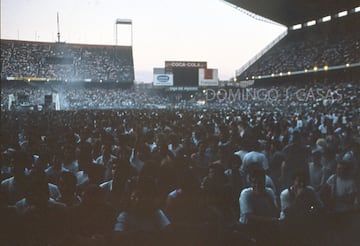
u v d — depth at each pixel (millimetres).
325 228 3877
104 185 5566
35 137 10078
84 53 92938
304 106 48062
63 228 3783
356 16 66812
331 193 5609
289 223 3861
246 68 87500
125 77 90375
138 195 4129
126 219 4059
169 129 12664
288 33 83875
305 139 10422
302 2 63750
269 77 75312
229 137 9812
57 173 6270
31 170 5828
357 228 3875
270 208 4793
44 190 4047
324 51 66625
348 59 57844
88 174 5727
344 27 69375
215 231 3592
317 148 8727
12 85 85625
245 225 3809
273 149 8445
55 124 18766
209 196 4445
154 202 4145
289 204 5121
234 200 5016
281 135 11586
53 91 76625
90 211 3945
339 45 65000
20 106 56375
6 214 3779
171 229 3570
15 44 89562
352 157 7531
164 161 6141
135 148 7320
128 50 96125
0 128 14930
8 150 7980
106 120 19828
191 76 87062
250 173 4934
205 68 86250
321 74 66938
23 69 85438
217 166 4930
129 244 3555
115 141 10250
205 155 7434
